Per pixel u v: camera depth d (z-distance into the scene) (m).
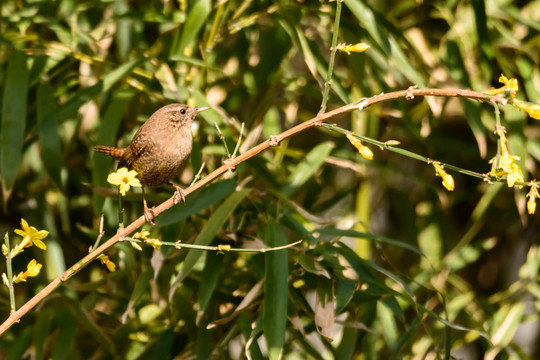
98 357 8.70
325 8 8.41
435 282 9.79
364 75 8.33
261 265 7.46
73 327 8.30
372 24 7.62
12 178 7.52
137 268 8.35
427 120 9.72
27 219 9.61
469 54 9.70
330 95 9.12
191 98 8.32
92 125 9.60
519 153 8.64
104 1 8.82
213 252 7.34
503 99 4.78
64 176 9.40
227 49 10.12
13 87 7.78
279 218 7.60
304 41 7.64
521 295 9.49
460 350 11.02
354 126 9.68
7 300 9.11
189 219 8.34
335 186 11.18
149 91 8.46
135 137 6.81
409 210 10.52
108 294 8.65
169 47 9.20
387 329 8.52
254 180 9.37
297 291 7.50
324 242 7.37
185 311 7.94
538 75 9.47
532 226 11.16
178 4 9.47
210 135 8.81
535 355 10.77
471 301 9.73
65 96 9.37
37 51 8.34
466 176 10.83
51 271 9.27
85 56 8.56
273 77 9.34
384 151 10.61
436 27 10.25
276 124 9.31
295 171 8.27
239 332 7.45
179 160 6.83
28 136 8.78
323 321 6.75
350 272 7.34
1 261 10.15
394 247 10.73
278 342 6.35
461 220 11.37
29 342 8.33
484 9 8.40
